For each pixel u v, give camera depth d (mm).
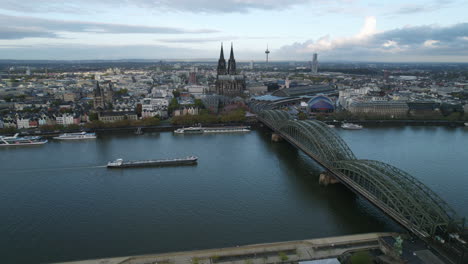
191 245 164625
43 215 196375
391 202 169875
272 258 147875
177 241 168125
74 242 167500
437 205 167375
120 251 159500
